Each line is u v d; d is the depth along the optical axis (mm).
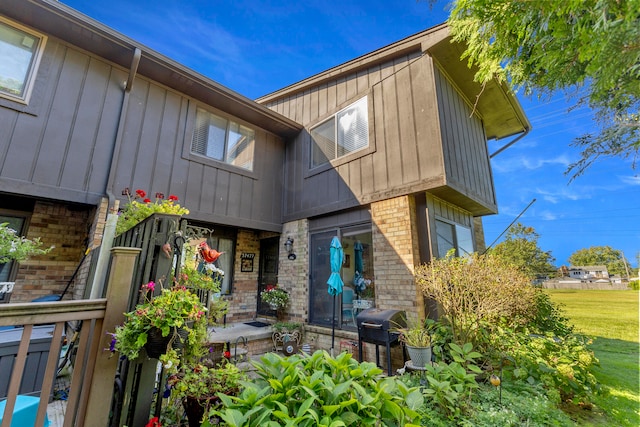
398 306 4523
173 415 2344
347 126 6102
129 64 4863
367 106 5754
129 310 2084
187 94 5719
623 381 3730
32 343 2645
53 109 4125
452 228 5527
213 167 5898
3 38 3895
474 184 5594
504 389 2877
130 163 4762
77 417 1623
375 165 5340
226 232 6816
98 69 4641
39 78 4066
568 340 3797
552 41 1824
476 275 3455
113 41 4430
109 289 1821
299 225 6570
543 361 3246
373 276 5016
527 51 2176
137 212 3438
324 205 6078
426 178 4605
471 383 2609
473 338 3451
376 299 4840
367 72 6008
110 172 4473
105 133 4566
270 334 5488
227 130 6320
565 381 3068
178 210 3531
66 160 4141
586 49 1596
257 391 1716
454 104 5461
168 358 1782
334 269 5039
